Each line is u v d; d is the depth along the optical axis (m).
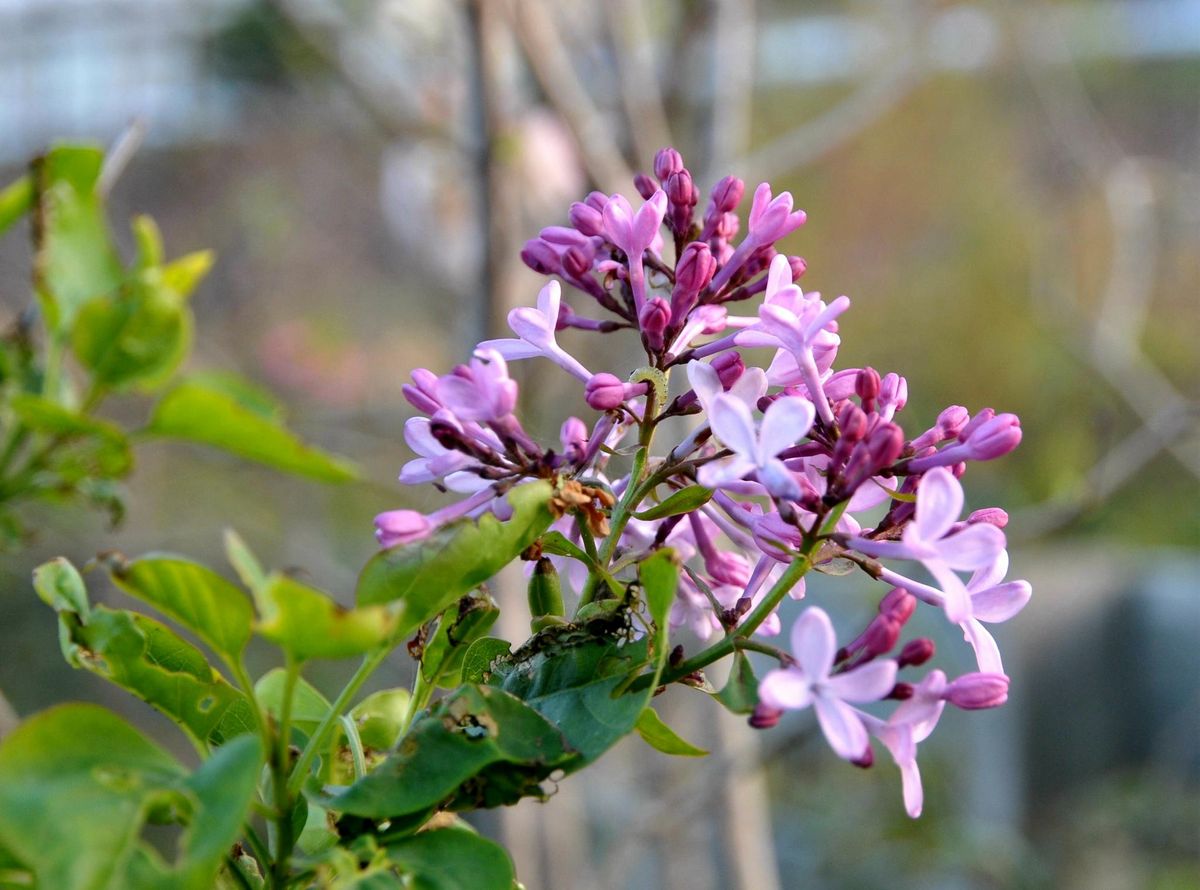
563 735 0.36
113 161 0.45
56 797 0.33
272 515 1.28
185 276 0.36
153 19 1.37
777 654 0.36
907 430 0.94
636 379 0.38
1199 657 1.45
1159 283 1.97
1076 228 1.57
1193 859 1.32
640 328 0.38
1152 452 0.79
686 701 0.93
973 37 1.60
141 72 1.45
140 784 0.34
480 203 0.68
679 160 0.40
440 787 0.35
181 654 0.38
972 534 0.36
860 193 1.96
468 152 0.68
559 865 0.77
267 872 0.35
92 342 0.35
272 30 1.15
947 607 0.35
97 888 0.33
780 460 0.37
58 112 1.42
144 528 1.24
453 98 0.99
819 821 1.30
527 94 0.85
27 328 0.38
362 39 1.03
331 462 0.34
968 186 1.90
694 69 0.80
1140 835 1.34
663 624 0.35
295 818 0.36
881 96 0.90
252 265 1.75
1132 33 2.21
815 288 1.96
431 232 1.07
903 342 1.92
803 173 1.97
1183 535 1.74
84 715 0.34
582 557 0.38
